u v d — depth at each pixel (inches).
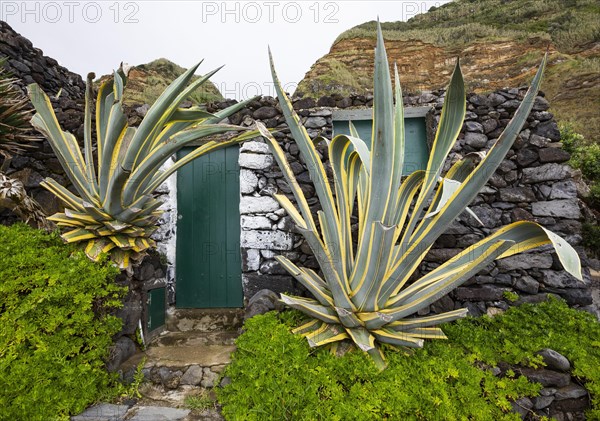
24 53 140.6
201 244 112.2
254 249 104.3
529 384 62.6
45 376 57.1
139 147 78.7
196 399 65.9
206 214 113.1
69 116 117.4
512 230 59.8
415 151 112.1
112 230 78.6
